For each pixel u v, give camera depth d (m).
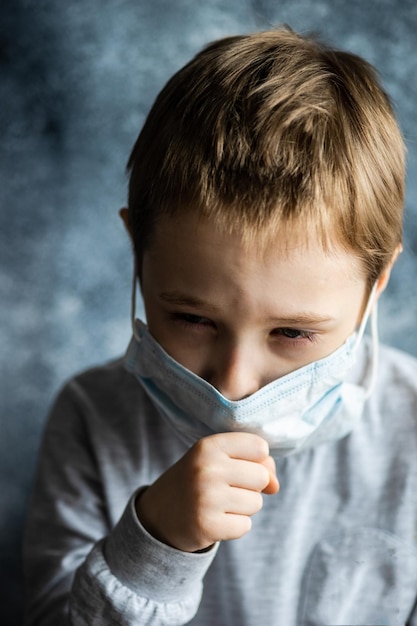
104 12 1.10
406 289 1.08
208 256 0.65
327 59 0.76
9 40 1.11
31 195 1.14
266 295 0.65
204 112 0.70
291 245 0.65
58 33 1.11
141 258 0.74
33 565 0.88
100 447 0.90
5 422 1.17
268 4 1.07
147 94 1.11
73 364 1.17
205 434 0.77
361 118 0.72
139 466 0.89
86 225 1.14
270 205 0.65
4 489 1.18
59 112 1.12
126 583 0.72
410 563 0.86
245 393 0.69
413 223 1.06
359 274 0.70
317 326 0.68
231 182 0.66
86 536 0.88
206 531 0.68
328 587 0.86
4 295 1.15
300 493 0.87
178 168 0.69
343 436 0.85
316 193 0.66
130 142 1.12
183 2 1.09
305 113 0.69
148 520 0.72
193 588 0.72
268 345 0.70
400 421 0.89
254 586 0.86
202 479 0.68
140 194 0.73
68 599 0.79
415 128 1.05
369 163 0.71
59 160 1.13
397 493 0.87
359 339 0.74
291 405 0.71
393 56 1.05
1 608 1.19
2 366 1.16
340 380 0.73
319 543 0.87
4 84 1.12
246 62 0.73
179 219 0.66
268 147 0.66
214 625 0.86
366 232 0.70
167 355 0.72
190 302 0.67
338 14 1.05
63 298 1.16
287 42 0.77
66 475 0.91
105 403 0.93
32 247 1.15
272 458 0.77
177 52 1.10
